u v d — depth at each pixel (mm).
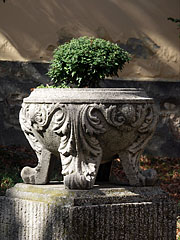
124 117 4598
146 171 4941
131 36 11680
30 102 4805
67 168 4586
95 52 5074
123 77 11562
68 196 4383
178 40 11914
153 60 11766
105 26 11508
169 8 11883
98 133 4543
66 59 5082
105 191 4527
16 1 11117
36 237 4500
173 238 4797
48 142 4746
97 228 4363
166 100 11797
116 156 5062
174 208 4812
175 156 11711
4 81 10961
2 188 7832
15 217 4723
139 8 11734
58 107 4535
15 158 9828
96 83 5281
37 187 4699
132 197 4617
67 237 4246
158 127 11641
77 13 11359
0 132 10883
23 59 11070
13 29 11094
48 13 11227
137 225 4582
